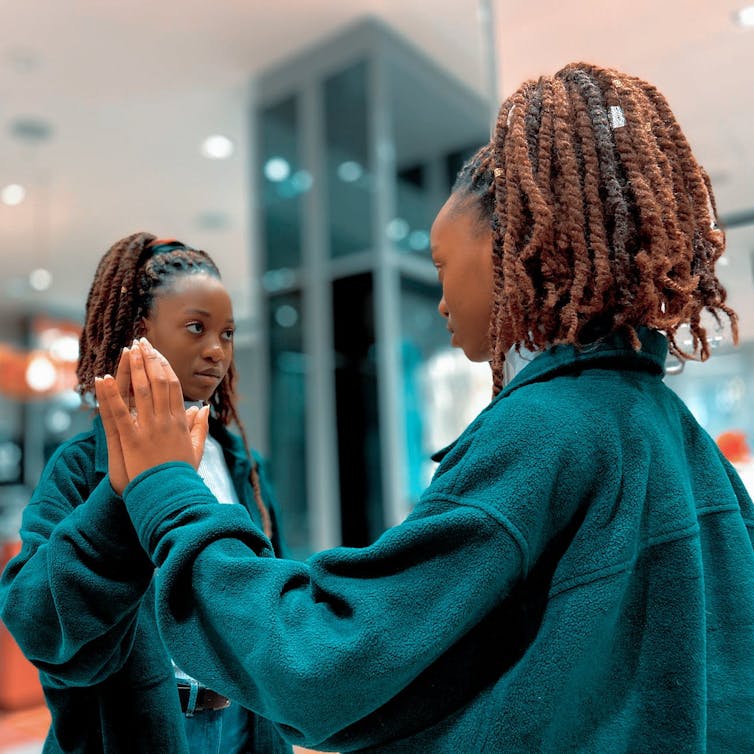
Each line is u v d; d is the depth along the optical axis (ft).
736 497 2.18
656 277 1.86
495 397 2.12
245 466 3.40
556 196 1.93
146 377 2.08
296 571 1.79
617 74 2.08
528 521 1.63
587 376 1.93
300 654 1.57
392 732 1.71
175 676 2.83
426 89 12.48
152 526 1.90
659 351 2.04
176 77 13.91
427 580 1.63
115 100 14.64
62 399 30.48
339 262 13.37
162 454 2.03
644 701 1.69
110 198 19.72
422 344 12.96
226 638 1.69
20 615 2.21
